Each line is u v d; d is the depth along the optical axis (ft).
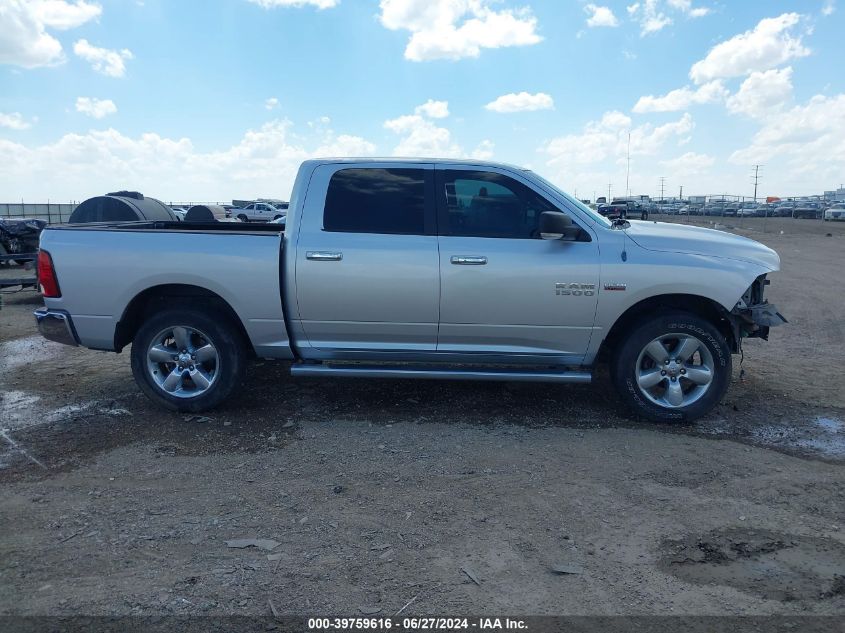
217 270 16.62
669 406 16.87
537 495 13.11
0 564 10.65
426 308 16.61
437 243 16.55
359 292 16.58
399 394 19.52
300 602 9.66
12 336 28.17
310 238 16.74
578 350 16.92
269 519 12.13
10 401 19.01
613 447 15.58
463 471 14.21
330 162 17.25
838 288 44.04
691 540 11.46
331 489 13.35
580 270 16.34
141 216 37.01
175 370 17.53
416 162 17.11
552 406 18.53
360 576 10.32
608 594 9.91
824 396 19.56
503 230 16.75
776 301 38.19
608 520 12.14
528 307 16.51
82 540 11.39
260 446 15.60
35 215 134.82
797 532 11.75
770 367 22.91
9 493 13.16
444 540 11.41
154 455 15.07
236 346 17.30
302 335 17.15
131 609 9.50
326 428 16.75
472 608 9.54
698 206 231.50
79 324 17.28
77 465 14.53
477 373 16.70
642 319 16.75
